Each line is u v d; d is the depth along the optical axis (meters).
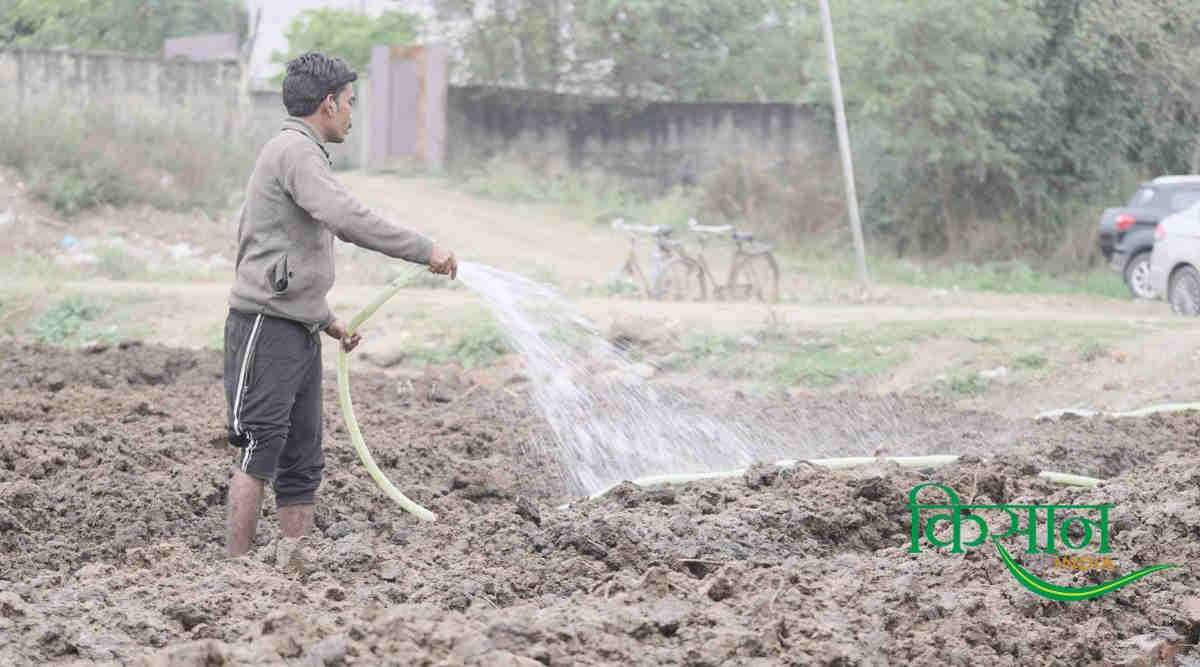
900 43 23.20
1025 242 24.25
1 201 20.69
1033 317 13.46
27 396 10.02
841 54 23.64
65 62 25.53
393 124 30.38
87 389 10.45
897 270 22.56
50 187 21.12
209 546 6.14
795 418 10.17
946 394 11.85
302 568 4.89
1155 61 23.70
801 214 25.39
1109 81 24.09
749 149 28.00
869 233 25.36
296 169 5.46
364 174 29.94
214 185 23.23
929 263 24.02
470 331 13.23
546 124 29.95
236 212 23.09
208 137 24.95
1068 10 23.67
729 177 26.59
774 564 5.20
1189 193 19.36
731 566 4.79
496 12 29.95
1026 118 24.11
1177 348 12.02
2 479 7.12
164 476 7.27
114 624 4.18
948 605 4.59
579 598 4.55
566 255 22.67
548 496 7.73
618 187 28.62
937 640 4.29
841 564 5.14
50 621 4.17
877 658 4.13
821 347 12.79
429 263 5.58
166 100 26.81
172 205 22.25
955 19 22.75
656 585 4.58
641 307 13.98
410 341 13.27
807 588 4.71
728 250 24.34
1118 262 19.88
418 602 4.50
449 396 11.09
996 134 24.14
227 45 35.62
